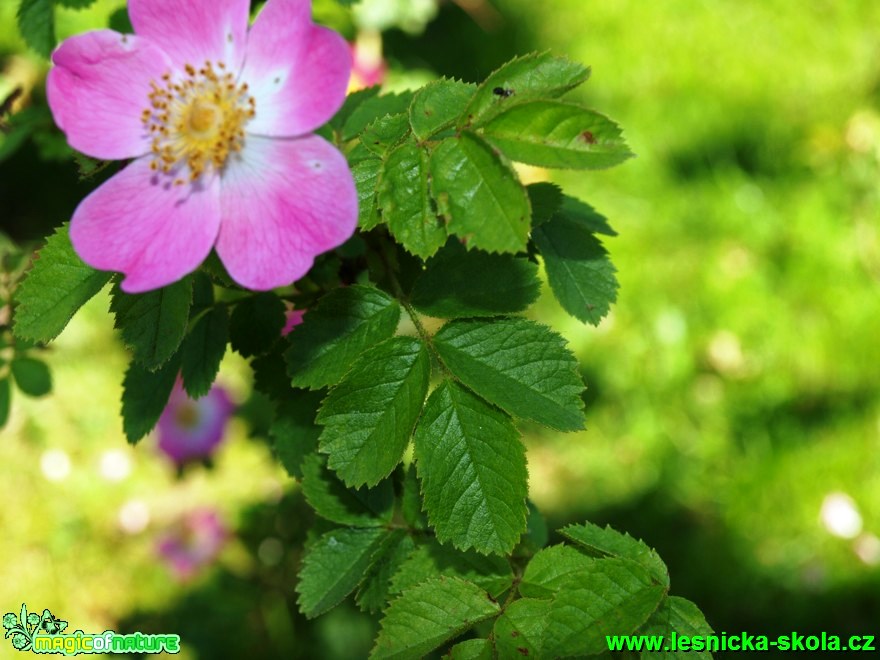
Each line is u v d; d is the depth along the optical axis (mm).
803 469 610
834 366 653
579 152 227
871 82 782
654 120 759
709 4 819
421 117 237
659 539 595
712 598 572
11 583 590
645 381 650
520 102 227
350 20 436
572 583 236
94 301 667
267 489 620
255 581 586
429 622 242
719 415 636
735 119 763
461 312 247
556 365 241
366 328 249
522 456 238
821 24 811
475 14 765
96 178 251
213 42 241
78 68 240
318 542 267
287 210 233
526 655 236
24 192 688
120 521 613
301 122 233
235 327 272
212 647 561
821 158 737
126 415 269
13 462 628
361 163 243
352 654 551
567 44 797
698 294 674
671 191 718
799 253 692
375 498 268
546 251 269
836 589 571
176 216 236
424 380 241
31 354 365
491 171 226
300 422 273
